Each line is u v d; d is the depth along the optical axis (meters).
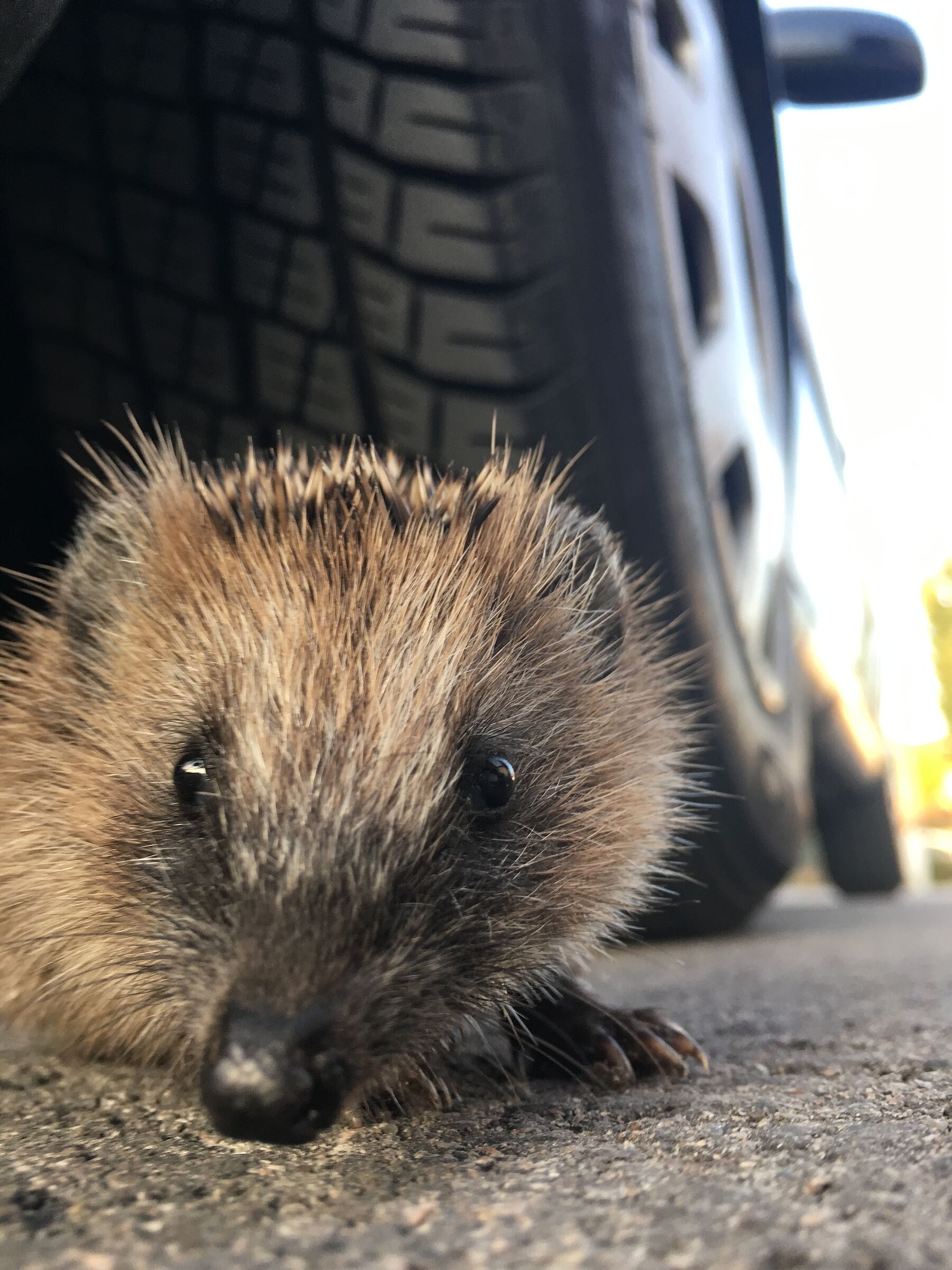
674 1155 0.09
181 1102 0.11
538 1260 0.06
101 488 0.16
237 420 0.16
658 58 0.17
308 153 0.15
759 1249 0.06
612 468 0.17
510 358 0.16
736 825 0.22
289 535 0.13
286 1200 0.08
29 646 0.15
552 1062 0.13
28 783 0.14
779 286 0.25
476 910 0.12
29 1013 0.14
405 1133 0.10
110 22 0.14
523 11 0.14
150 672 0.13
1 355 0.17
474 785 0.12
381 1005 0.10
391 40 0.14
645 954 0.24
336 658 0.11
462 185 0.15
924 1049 0.12
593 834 0.14
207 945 0.10
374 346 0.16
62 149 0.15
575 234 0.15
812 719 0.35
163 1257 0.07
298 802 0.10
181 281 0.16
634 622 0.16
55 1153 0.09
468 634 0.13
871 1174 0.08
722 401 0.19
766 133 0.23
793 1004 0.16
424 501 0.14
